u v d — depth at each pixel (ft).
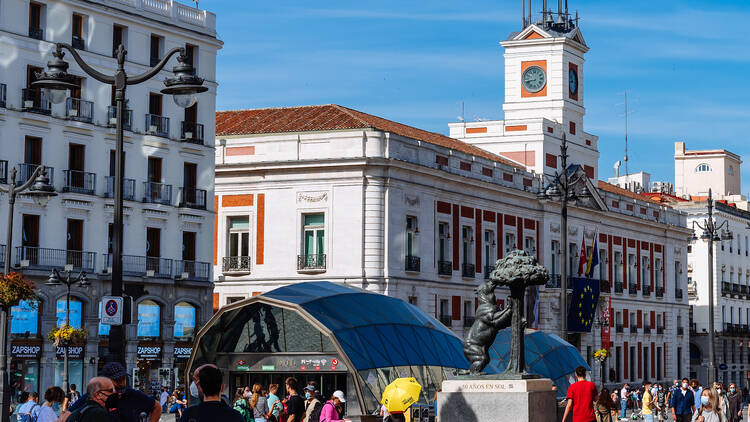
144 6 197.57
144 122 196.75
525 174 263.90
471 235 242.58
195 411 41.09
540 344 151.43
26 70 179.32
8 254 130.41
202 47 208.33
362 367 119.75
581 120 298.76
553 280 269.64
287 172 221.66
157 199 197.67
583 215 287.69
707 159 479.41
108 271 187.93
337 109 234.79
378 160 214.28
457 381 72.59
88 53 187.73
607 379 295.69
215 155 227.20
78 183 185.47
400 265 218.59
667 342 336.08
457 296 236.63
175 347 198.08
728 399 131.75
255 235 223.92
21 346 173.47
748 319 419.54
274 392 98.37
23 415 95.30
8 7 177.06
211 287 206.28
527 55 290.97
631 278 316.40
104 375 47.60
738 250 414.00
